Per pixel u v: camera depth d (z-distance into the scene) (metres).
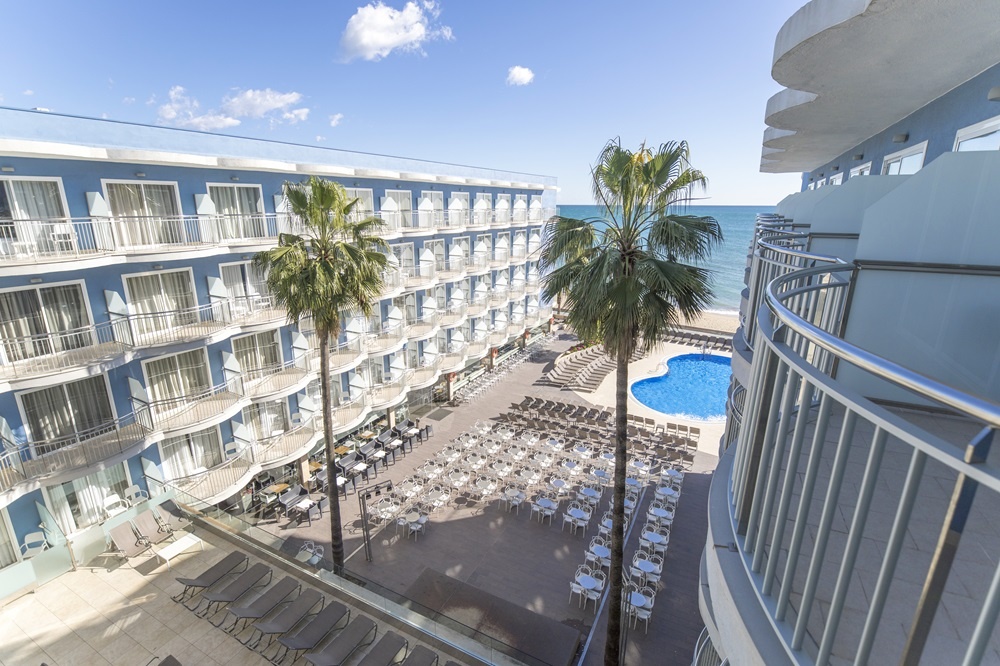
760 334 4.20
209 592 12.31
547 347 40.78
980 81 7.73
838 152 17.22
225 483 16.27
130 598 12.32
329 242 14.09
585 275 10.39
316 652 11.02
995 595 1.88
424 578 14.59
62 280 12.97
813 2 6.36
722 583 3.92
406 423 25.12
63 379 12.24
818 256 6.59
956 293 6.08
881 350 6.52
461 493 20.09
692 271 10.32
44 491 13.48
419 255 26.03
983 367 6.13
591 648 13.18
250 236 17.25
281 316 17.16
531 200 38.25
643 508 19.17
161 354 14.38
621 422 10.62
